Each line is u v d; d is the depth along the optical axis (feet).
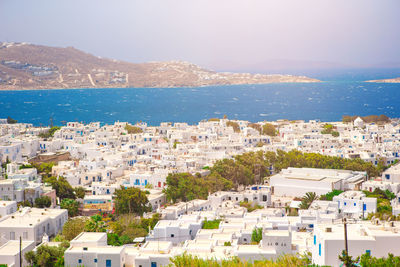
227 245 511.40
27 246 514.27
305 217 653.71
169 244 505.25
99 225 636.48
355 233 381.81
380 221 429.79
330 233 381.40
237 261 426.10
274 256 451.94
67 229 600.39
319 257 382.22
